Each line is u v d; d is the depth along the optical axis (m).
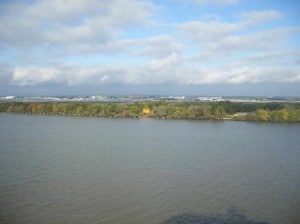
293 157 78.12
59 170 63.44
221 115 172.12
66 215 43.53
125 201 48.19
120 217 43.19
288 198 50.19
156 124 148.88
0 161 70.38
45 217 42.91
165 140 102.62
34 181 56.50
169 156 77.69
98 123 152.00
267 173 63.53
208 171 64.38
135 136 110.75
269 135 115.69
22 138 103.12
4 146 88.31
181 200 48.94
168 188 53.84
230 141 101.81
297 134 118.31
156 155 78.62
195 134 117.06
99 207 46.06
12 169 63.78
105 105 196.62
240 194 51.69
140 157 76.12
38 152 80.31
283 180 58.97
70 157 74.94
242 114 173.75
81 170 63.59
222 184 56.38
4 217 42.72
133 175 60.72
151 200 48.75
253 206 47.19
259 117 162.75
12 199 48.41
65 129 128.00
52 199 48.53
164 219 42.88
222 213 44.81
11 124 144.62
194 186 55.12
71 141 98.50
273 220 43.00
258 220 42.94
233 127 138.62
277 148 90.12
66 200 48.19
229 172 63.88
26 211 44.53
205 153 82.06
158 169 65.31
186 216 43.78
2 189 52.38
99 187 53.88
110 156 76.62
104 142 97.31
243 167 67.81
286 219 43.22
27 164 67.81
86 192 51.50
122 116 188.12
